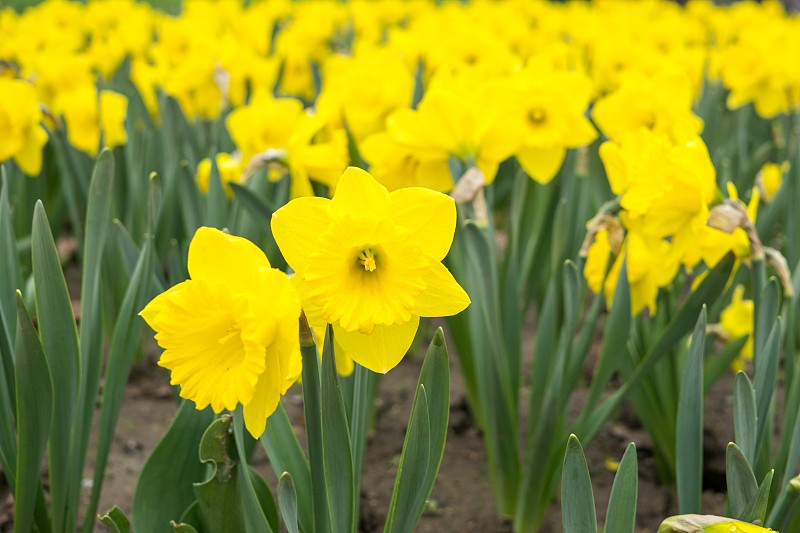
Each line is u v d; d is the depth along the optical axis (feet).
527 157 3.55
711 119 6.03
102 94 4.66
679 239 2.89
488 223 3.27
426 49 6.00
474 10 8.48
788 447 2.86
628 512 2.32
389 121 3.28
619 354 3.00
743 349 3.52
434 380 2.41
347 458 2.37
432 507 3.50
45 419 2.62
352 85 4.18
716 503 3.68
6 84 3.99
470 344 3.79
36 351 2.55
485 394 3.25
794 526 2.72
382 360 2.25
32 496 2.71
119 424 4.09
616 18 8.41
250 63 5.61
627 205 2.88
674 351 3.36
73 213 4.74
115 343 2.91
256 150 3.94
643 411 3.45
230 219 3.93
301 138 3.35
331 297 2.17
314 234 2.19
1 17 8.48
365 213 2.19
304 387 2.28
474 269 3.13
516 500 3.35
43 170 5.25
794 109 5.95
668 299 3.36
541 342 3.30
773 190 4.93
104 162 2.83
